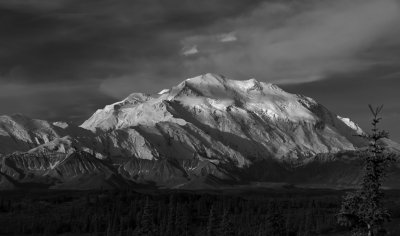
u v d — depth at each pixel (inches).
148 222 6466.5
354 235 2418.8
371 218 2356.1
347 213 2390.5
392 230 6279.5
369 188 2353.6
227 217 7194.9
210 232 7401.6
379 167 2356.1
